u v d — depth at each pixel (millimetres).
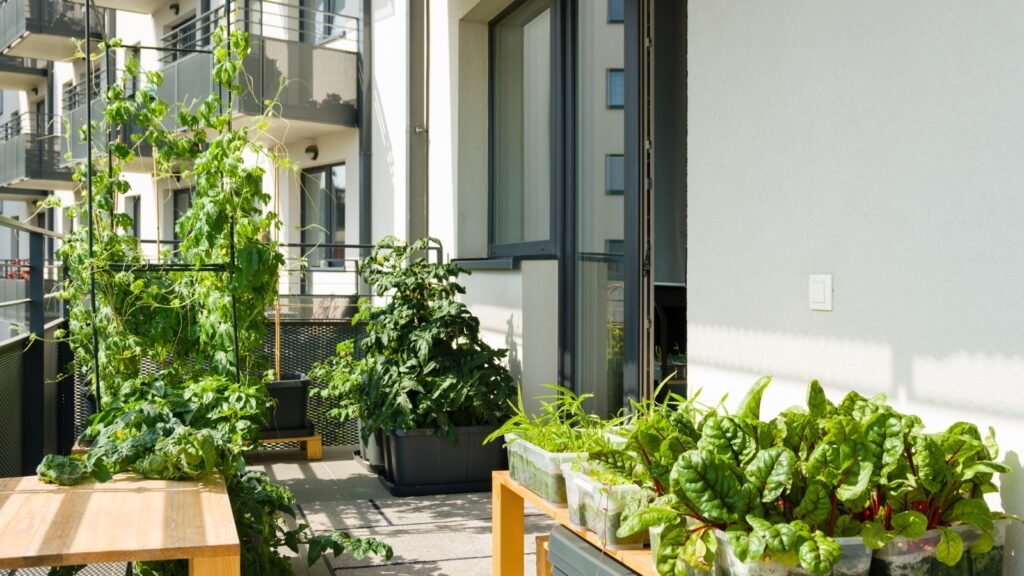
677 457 2209
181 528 2285
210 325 4875
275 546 3359
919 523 1943
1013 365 2188
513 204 6176
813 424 2150
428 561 3875
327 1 9523
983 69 2266
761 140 3096
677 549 2029
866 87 2641
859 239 2672
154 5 12836
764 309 3082
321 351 6949
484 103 6613
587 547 2498
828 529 1985
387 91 8070
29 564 2051
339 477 5641
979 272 2279
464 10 6430
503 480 3084
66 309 5934
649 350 4250
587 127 4961
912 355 2486
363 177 8492
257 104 8781
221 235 4570
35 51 15133
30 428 4684
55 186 15859
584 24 4996
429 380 5117
